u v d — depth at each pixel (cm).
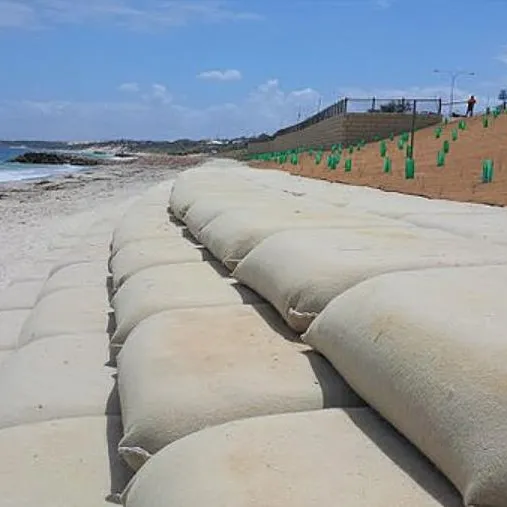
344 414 267
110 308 555
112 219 1585
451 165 1797
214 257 551
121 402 319
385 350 249
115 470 302
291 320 343
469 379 207
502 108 3969
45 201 2712
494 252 425
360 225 545
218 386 289
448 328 235
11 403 367
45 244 1408
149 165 7719
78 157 9881
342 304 303
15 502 281
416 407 222
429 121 4178
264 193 927
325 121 4669
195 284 463
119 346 407
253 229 500
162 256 573
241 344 338
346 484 217
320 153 3491
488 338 222
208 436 254
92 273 726
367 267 350
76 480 295
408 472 222
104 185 3850
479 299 274
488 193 1151
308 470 226
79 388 382
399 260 368
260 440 247
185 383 293
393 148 2952
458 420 203
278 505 208
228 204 687
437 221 689
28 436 330
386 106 4225
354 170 2062
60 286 661
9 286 854
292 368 307
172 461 245
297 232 471
